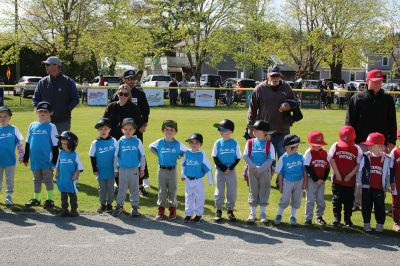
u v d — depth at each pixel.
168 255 4.83
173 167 6.21
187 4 37.75
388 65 62.22
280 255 4.91
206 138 13.39
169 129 6.29
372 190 5.79
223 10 38.06
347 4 42.00
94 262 4.60
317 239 5.46
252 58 40.28
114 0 34.41
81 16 33.47
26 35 32.09
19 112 21.41
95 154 6.44
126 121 6.33
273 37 43.34
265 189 6.13
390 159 5.88
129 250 4.96
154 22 38.91
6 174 6.61
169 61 56.88
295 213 6.07
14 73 46.22
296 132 15.41
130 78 7.63
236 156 6.19
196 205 6.11
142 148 6.39
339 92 28.39
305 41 43.28
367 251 5.09
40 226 5.73
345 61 44.53
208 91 27.61
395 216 5.93
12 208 6.44
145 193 7.48
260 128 6.18
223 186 6.21
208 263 4.64
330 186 8.29
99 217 6.18
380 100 6.59
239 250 5.03
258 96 7.84
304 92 28.33
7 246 5.01
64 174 6.13
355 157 6.00
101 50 35.12
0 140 6.60
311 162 6.02
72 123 16.84
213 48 38.25
